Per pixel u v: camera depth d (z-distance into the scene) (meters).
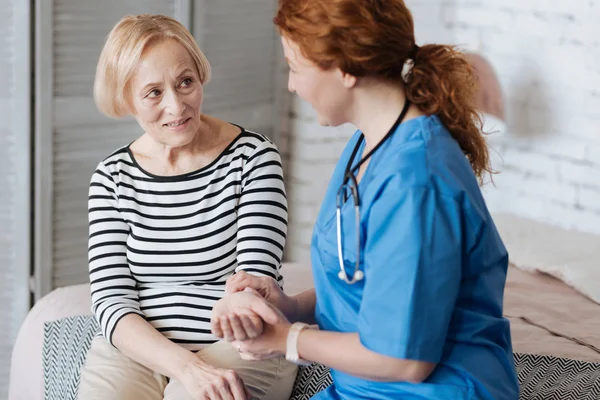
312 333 1.42
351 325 1.44
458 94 1.42
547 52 3.26
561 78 3.22
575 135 3.20
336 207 1.46
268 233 1.94
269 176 1.98
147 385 1.88
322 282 1.50
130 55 1.86
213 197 1.97
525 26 3.34
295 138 3.80
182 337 1.91
